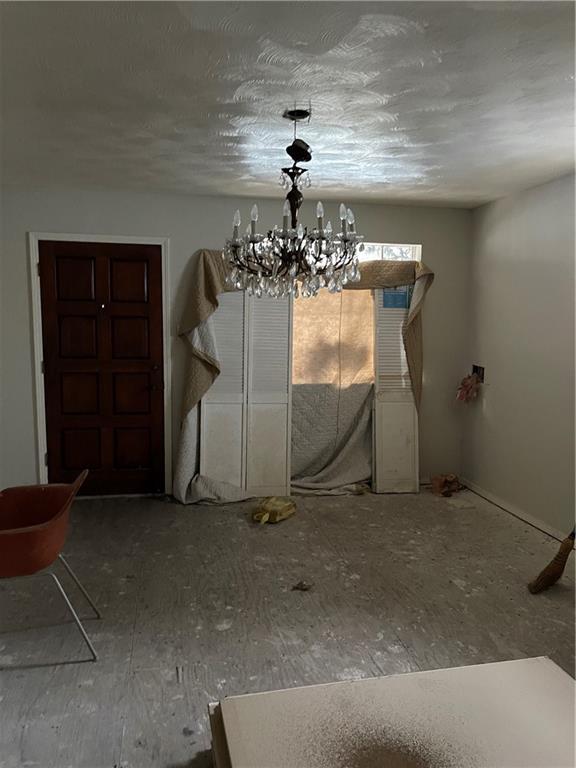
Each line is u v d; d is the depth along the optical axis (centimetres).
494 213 452
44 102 242
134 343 448
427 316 492
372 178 378
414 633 270
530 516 411
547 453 392
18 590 309
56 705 219
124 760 193
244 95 233
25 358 432
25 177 384
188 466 449
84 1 163
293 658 250
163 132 283
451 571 335
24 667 242
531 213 405
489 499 461
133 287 442
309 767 142
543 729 155
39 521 276
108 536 382
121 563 342
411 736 152
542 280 395
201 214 443
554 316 383
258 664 246
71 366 441
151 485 464
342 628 274
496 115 256
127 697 224
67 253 429
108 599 300
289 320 465
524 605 297
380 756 145
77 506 438
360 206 469
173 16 172
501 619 283
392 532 395
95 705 219
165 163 344
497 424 452
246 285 265
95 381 446
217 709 172
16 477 439
